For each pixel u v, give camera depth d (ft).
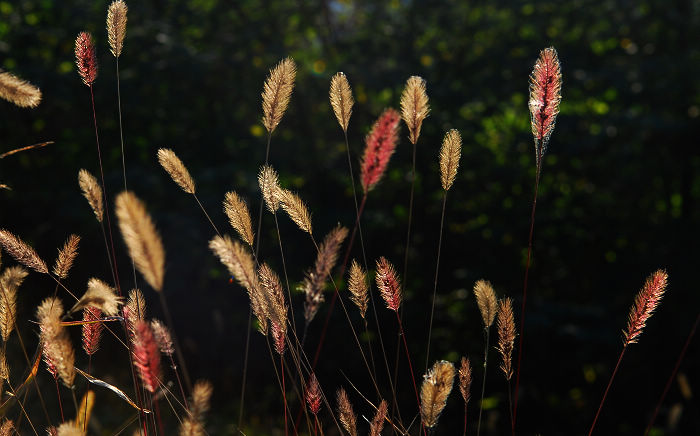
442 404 3.63
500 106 35.24
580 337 28.25
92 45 4.87
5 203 25.70
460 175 33.30
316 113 33.55
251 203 26.63
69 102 26.27
